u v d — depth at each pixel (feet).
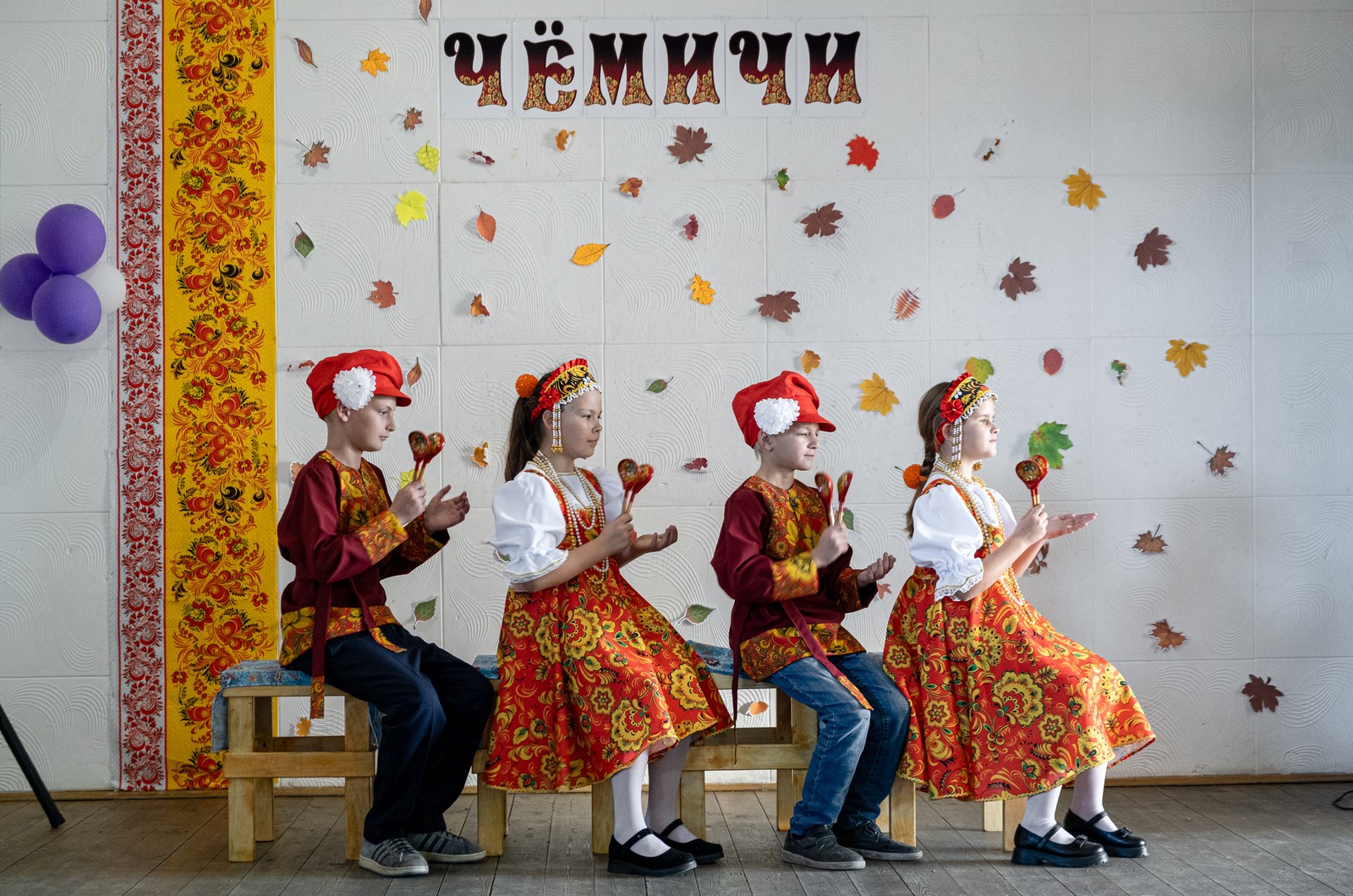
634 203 11.32
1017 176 11.41
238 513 11.17
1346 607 11.51
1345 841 9.31
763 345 11.36
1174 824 9.84
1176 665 11.44
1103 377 11.44
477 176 11.28
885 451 11.39
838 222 11.39
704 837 9.39
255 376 11.20
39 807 10.68
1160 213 11.48
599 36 11.32
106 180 11.19
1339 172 11.54
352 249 11.23
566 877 8.60
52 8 11.21
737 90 11.35
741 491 9.16
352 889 8.34
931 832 9.78
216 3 11.23
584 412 8.98
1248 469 11.49
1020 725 8.63
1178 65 11.48
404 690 8.56
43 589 11.14
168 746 11.13
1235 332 11.50
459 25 11.28
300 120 11.23
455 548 11.25
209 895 8.22
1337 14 11.51
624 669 8.58
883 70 11.39
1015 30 11.42
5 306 10.80
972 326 11.41
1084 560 11.41
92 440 11.16
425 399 11.27
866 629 11.36
